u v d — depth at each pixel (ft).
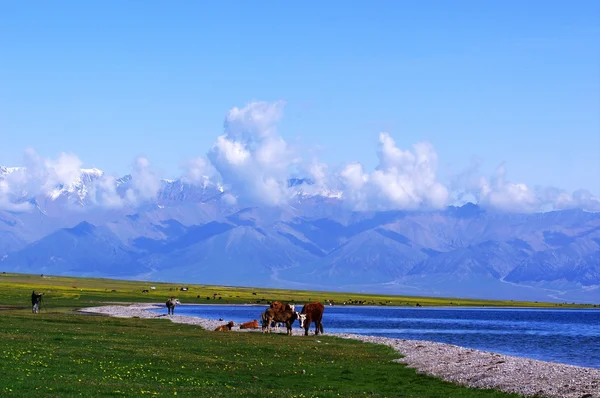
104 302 577.84
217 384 149.48
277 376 165.58
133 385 137.90
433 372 180.04
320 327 296.10
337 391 149.28
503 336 364.79
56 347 190.08
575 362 240.53
